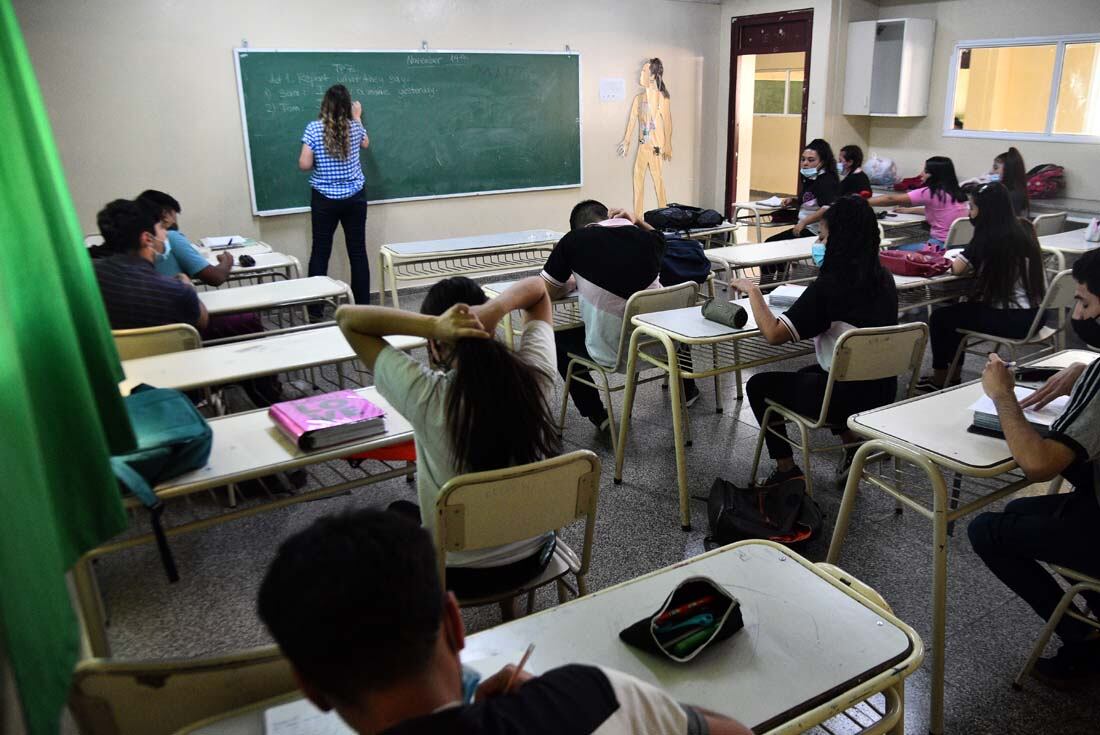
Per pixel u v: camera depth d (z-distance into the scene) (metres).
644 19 7.27
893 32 6.68
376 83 6.12
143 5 5.24
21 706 0.71
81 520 0.98
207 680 1.05
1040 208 5.85
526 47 6.71
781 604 1.29
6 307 0.81
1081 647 1.95
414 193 6.49
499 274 6.83
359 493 3.09
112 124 5.31
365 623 0.60
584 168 7.29
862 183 5.74
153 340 2.77
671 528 2.80
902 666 1.15
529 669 1.14
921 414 2.09
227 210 5.80
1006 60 6.28
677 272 3.92
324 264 5.80
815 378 2.72
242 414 2.16
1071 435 1.65
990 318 3.70
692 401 3.92
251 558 2.65
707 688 1.11
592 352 3.25
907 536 2.69
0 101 0.91
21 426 0.78
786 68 8.81
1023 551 1.90
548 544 1.81
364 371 4.01
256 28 5.61
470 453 1.56
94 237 4.93
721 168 8.12
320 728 1.01
